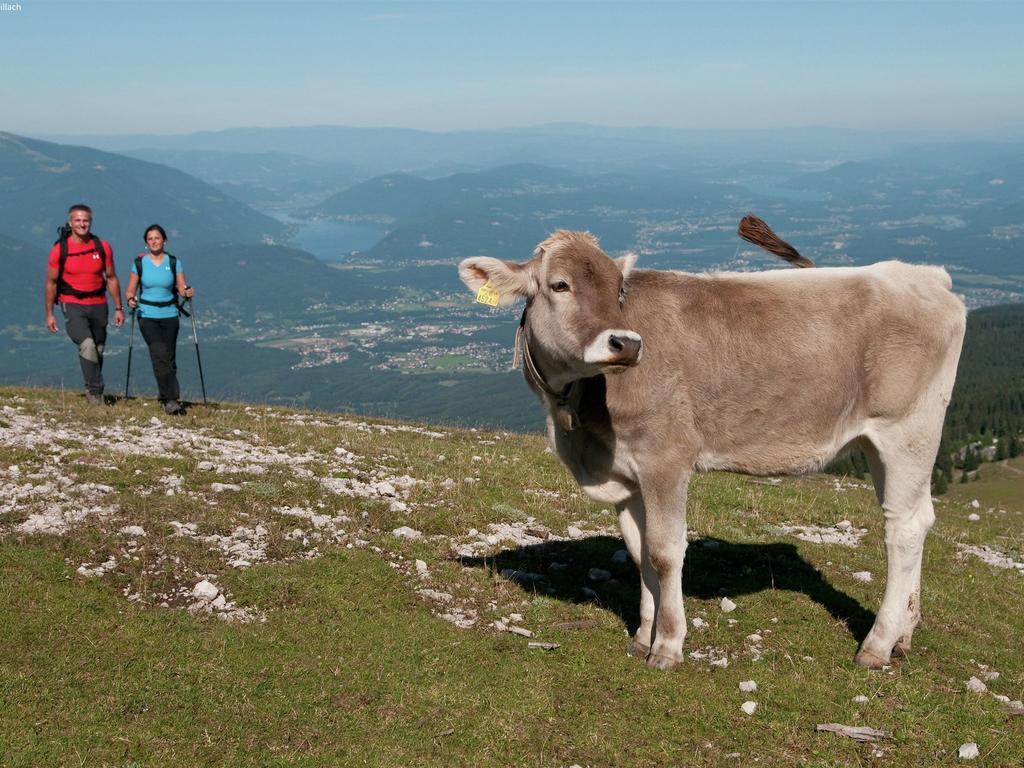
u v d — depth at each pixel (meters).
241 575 7.16
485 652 6.73
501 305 6.54
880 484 6.94
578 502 9.37
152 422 10.27
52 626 6.52
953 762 6.07
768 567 8.21
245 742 5.94
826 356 6.70
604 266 6.37
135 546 7.30
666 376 6.54
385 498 8.66
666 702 6.37
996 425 75.31
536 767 5.92
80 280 10.77
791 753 6.08
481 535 8.29
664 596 6.67
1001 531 10.70
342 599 7.10
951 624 7.58
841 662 6.89
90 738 5.86
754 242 7.30
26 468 8.16
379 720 6.16
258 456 9.33
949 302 6.84
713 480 10.81
